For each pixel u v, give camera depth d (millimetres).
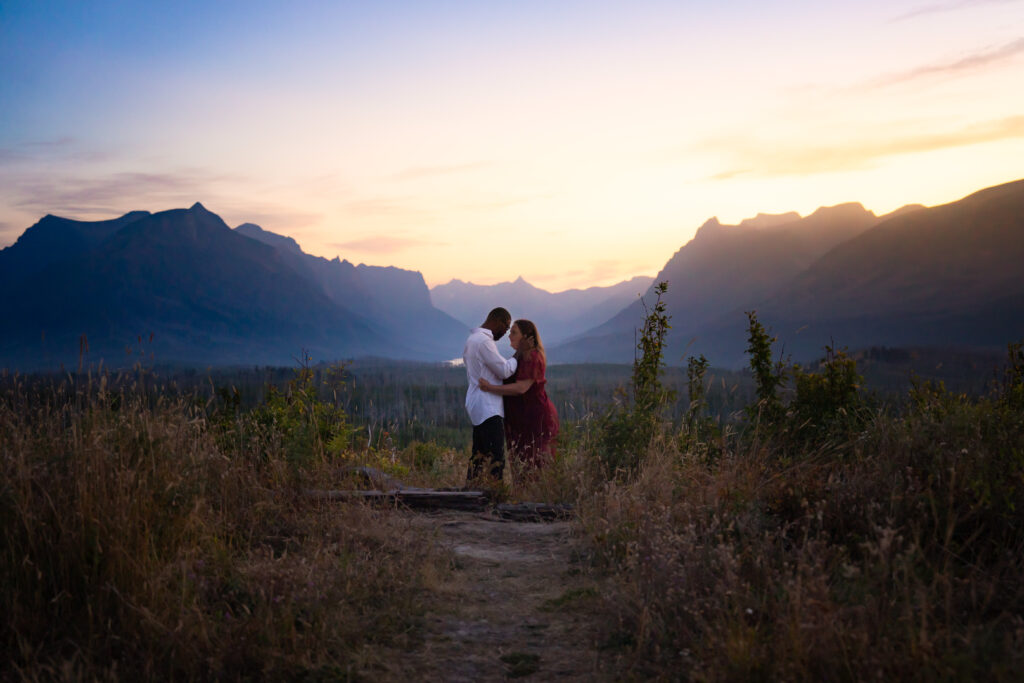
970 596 2719
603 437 6207
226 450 5051
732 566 2910
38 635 2652
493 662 2697
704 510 3840
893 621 2465
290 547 3781
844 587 2764
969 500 3420
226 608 2898
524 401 7191
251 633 2629
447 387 139500
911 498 3457
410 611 3145
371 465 6684
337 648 2717
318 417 6199
